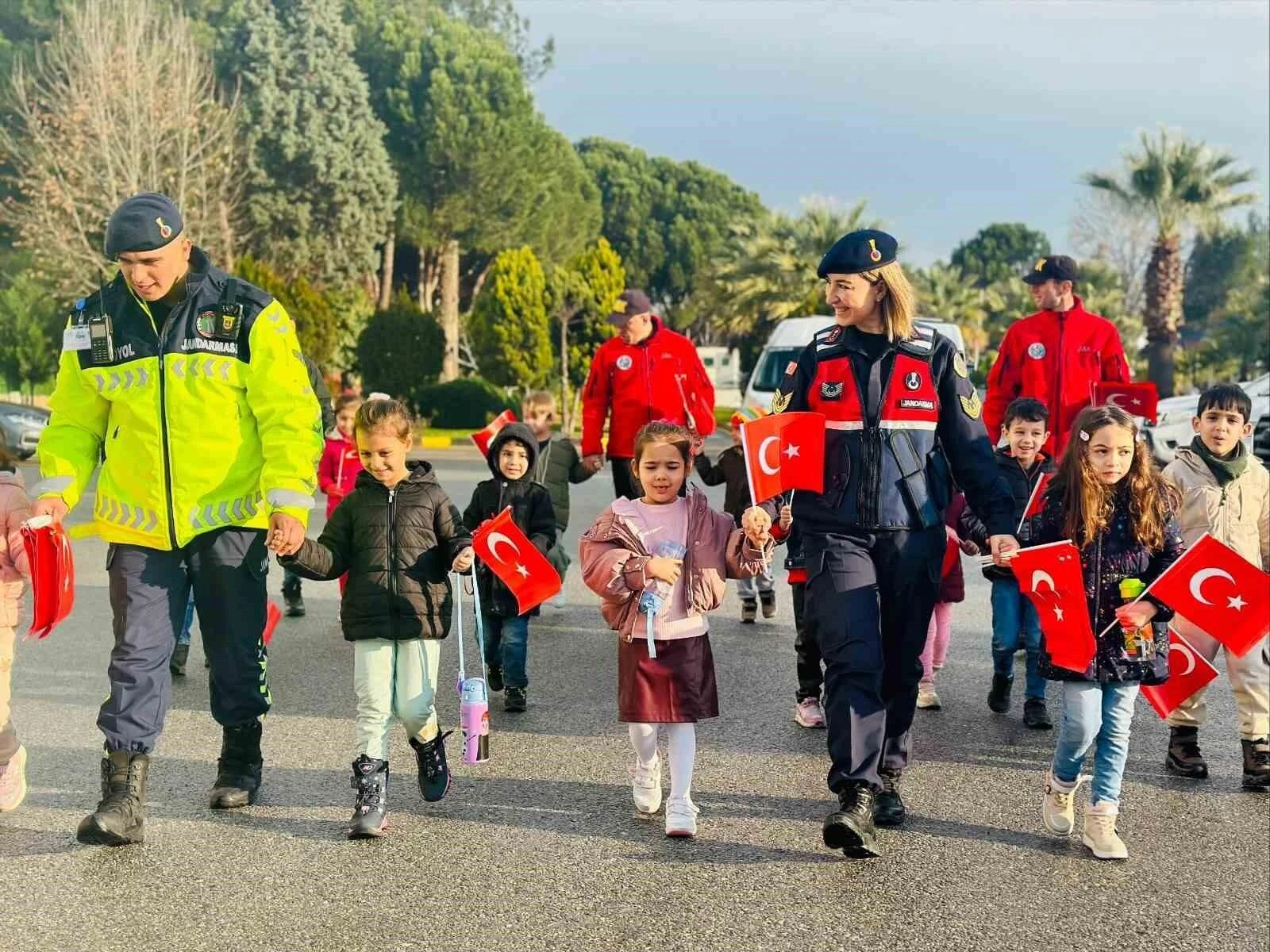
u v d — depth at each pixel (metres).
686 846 4.78
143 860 4.58
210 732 6.28
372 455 4.99
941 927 4.09
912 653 4.98
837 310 4.88
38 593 4.66
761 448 4.66
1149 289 43.88
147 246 4.65
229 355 4.84
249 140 45.06
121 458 4.86
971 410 4.93
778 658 8.03
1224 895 4.39
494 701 7.02
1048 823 4.90
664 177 76.88
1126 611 4.66
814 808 5.23
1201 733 6.53
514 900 4.26
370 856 4.64
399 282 56.31
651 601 4.82
